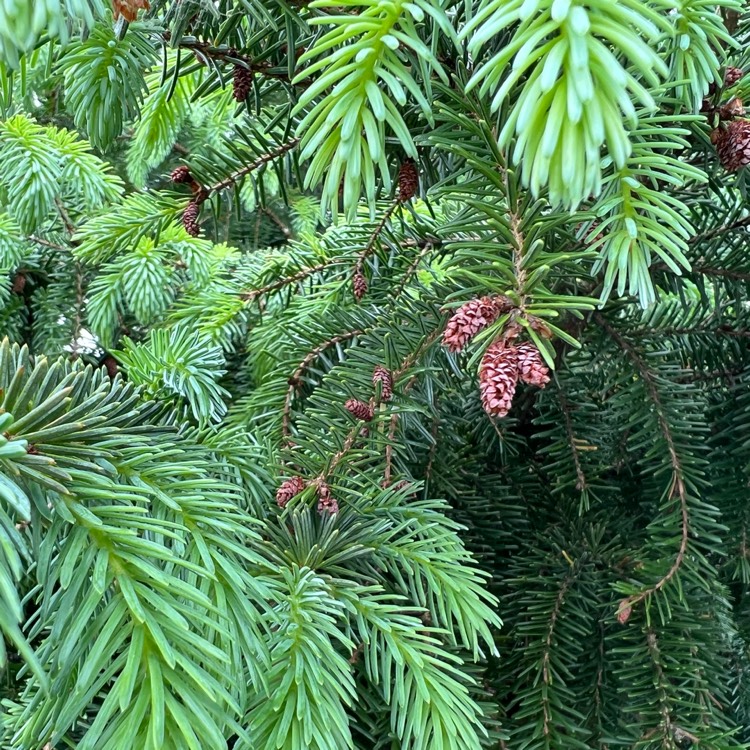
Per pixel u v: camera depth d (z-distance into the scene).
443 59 0.23
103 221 0.38
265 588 0.19
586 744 0.28
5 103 0.24
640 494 0.38
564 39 0.14
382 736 0.25
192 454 0.21
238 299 0.45
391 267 0.35
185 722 0.15
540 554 0.33
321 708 0.18
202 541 0.18
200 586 0.17
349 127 0.16
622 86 0.14
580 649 0.30
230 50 0.25
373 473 0.27
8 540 0.14
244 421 0.38
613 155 0.14
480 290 0.22
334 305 0.39
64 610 0.15
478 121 0.21
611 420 0.36
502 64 0.15
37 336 0.59
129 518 0.16
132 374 0.38
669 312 0.36
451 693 0.20
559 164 0.15
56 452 0.17
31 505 0.16
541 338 0.20
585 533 0.35
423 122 0.25
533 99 0.15
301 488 0.26
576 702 0.29
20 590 0.21
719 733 0.27
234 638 0.16
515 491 0.37
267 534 0.24
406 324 0.31
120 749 0.14
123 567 0.16
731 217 0.30
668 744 0.27
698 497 0.32
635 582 0.30
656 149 0.23
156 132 0.34
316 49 0.16
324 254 0.41
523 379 0.19
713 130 0.24
